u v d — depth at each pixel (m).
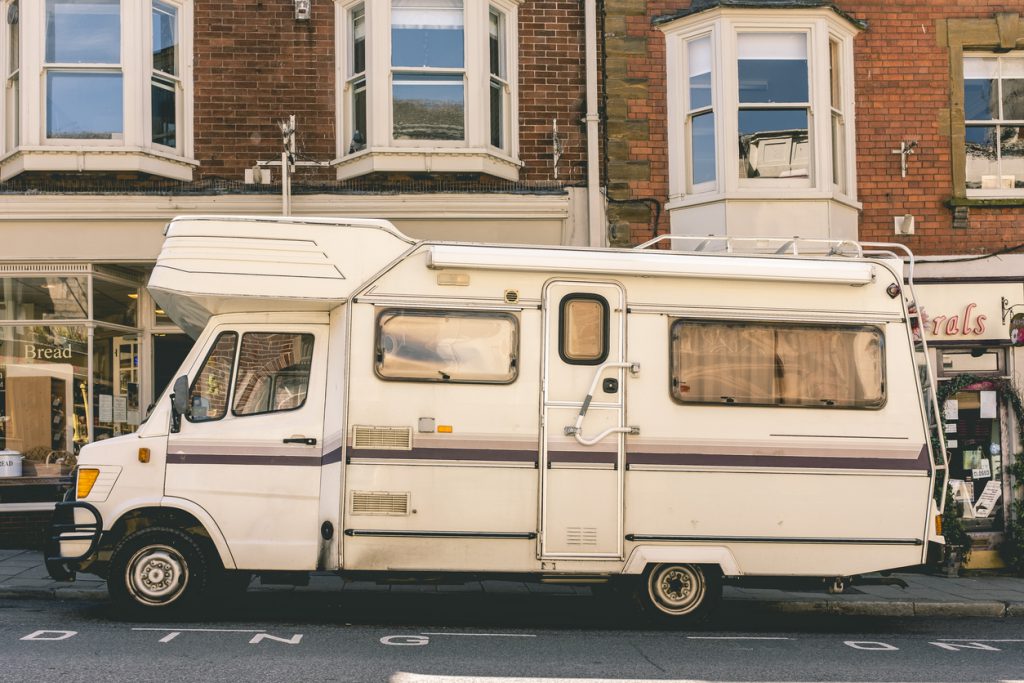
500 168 13.05
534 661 7.21
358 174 12.81
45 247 12.62
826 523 8.78
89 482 8.46
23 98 12.48
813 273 8.91
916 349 9.29
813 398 8.87
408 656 7.25
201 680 6.33
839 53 13.47
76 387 12.76
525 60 13.43
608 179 13.35
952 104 13.61
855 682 6.84
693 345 8.81
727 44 13.05
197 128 12.95
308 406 8.64
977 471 13.26
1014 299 13.28
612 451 8.63
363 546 8.40
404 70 12.95
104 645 7.33
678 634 8.60
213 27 13.02
